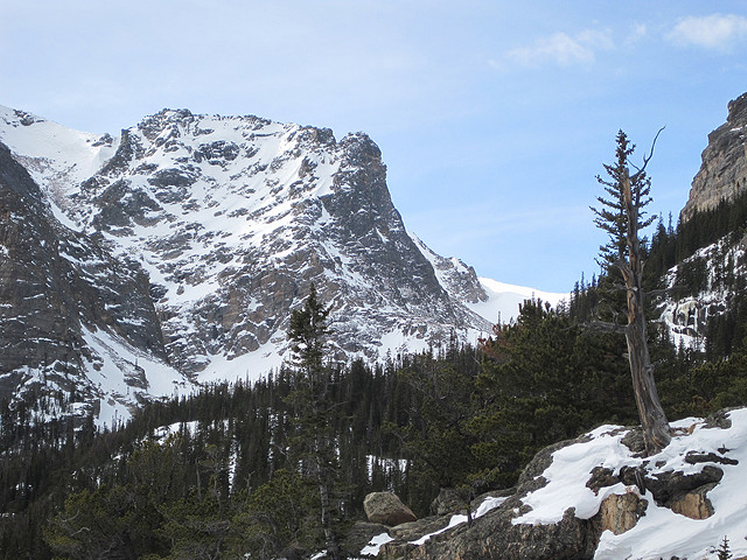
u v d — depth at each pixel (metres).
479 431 55.44
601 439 39.12
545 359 54.06
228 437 140.62
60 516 73.06
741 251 150.50
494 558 36.56
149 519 72.12
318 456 53.06
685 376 59.50
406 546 42.91
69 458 168.38
